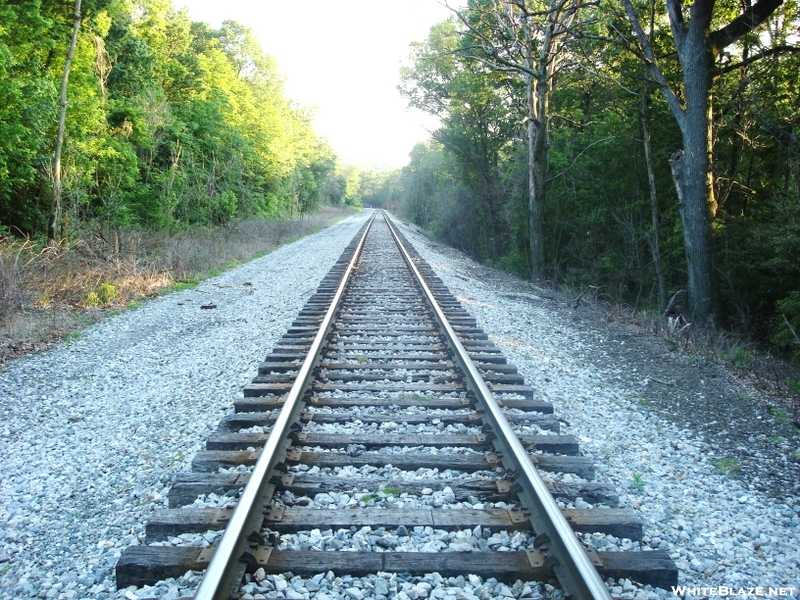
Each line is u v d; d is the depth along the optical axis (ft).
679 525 12.98
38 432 19.42
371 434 16.76
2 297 36.52
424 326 31.01
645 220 66.13
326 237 116.37
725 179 52.60
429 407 19.33
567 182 75.97
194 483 13.65
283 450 15.28
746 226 52.75
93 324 36.58
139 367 27.02
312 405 19.27
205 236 80.69
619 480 15.16
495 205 104.83
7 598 10.65
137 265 52.24
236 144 120.26
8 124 49.24
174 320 37.35
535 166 69.41
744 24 41.34
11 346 30.22
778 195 49.21
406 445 16.28
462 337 28.94
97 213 73.56
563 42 63.52
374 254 73.20
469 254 122.42
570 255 80.59
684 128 43.45
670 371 26.61
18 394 23.41
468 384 21.04
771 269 50.19
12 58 49.44
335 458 15.15
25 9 55.67
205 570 10.45
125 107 77.30
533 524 12.03
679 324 37.63
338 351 26.48
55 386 24.50
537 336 32.65
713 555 11.98
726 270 51.85
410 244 89.76
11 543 12.72
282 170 168.35
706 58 42.06
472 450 16.16
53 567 11.71
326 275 51.24
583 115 78.95
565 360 27.89
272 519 12.11
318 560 10.82
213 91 124.06
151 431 18.71
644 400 22.54
